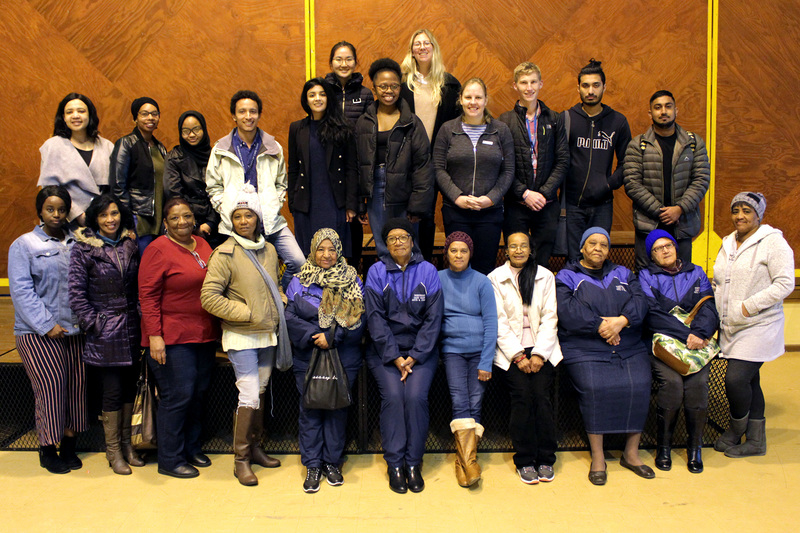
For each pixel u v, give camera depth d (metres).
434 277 3.46
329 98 3.88
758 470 3.39
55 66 5.73
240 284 3.25
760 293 3.45
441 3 5.82
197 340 3.29
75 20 5.68
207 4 5.74
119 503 3.09
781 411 4.11
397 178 3.86
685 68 5.91
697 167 4.12
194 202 3.90
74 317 3.36
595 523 2.88
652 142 4.12
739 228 3.65
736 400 3.53
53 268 3.31
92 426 3.83
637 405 3.34
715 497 3.11
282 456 3.65
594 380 3.34
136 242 3.45
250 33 5.79
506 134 3.90
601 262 3.56
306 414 3.31
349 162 3.95
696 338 3.40
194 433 3.51
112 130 5.82
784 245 3.48
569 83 5.93
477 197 3.86
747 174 6.07
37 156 5.82
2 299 5.68
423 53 4.10
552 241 4.15
